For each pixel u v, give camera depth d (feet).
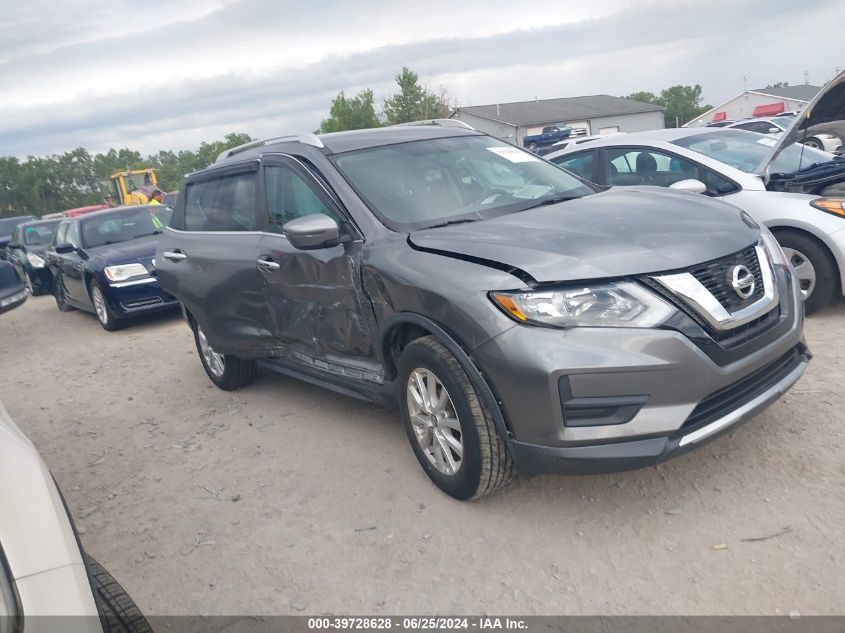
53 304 46.21
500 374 10.38
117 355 27.76
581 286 10.16
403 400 12.72
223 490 14.06
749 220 12.61
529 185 15.05
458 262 11.29
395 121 164.76
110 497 14.66
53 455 17.63
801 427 12.98
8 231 74.43
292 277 14.83
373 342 13.25
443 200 13.93
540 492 12.08
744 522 10.50
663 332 9.98
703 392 10.19
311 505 12.85
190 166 393.09
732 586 9.24
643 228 11.43
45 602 6.14
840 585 8.98
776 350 11.14
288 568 11.05
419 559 10.75
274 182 15.81
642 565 9.90
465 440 11.24
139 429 18.48
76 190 416.26
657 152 21.95
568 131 90.79
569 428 10.12
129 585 11.30
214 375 20.36
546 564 10.21
